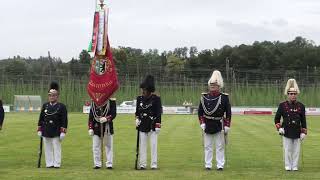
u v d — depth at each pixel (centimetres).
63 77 10256
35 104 9006
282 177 1734
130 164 2183
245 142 3238
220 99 1948
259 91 10262
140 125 1991
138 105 2005
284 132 1959
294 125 1944
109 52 2006
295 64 13612
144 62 13362
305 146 2998
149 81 1998
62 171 1877
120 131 4134
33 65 11656
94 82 1988
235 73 11556
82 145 2984
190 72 11769
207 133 1958
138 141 1991
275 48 14138
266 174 1812
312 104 10081
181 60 14100
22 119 5778
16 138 3388
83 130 4153
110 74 1986
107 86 1972
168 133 3938
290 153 1962
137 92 10162
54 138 2014
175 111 8862
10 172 1841
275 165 2158
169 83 10525
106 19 2000
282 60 13675
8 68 11375
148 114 1988
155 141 1995
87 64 11388
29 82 10306
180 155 2531
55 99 2039
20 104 8969
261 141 3306
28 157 2403
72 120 5766
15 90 10175
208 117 1956
